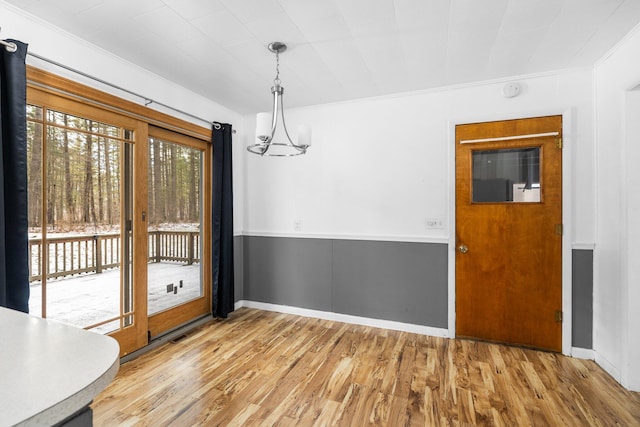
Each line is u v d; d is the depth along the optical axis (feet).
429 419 5.83
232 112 12.01
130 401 6.30
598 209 8.05
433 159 9.84
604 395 6.59
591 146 8.27
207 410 6.05
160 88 8.99
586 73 8.29
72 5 5.77
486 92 9.22
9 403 1.64
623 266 6.97
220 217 11.13
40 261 6.58
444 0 5.65
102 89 7.45
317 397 6.50
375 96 10.45
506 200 9.09
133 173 8.43
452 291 9.57
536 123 8.73
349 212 10.89
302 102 11.06
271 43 7.15
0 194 5.43
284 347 8.87
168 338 9.36
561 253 8.55
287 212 11.84
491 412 6.03
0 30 5.64
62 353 2.25
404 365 7.86
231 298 11.61
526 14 6.04
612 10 5.88
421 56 7.75
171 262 9.88
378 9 5.91
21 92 5.73
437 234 9.80
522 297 8.92
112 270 7.96
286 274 11.84
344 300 10.94
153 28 6.55
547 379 7.22
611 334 7.45
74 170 7.15
